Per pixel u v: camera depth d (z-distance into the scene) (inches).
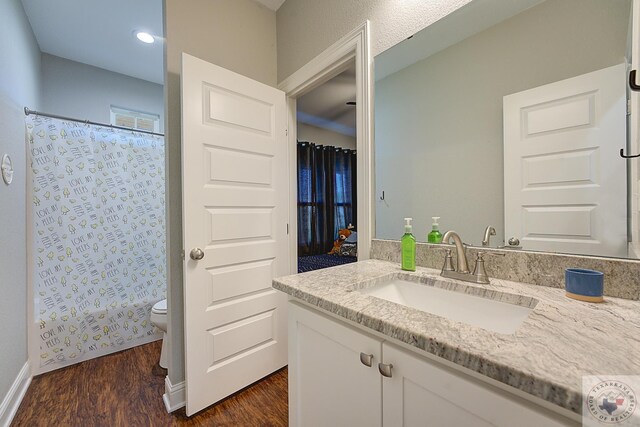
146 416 57.2
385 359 25.8
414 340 22.0
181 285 62.1
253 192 67.4
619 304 27.5
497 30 40.2
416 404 23.5
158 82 126.6
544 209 36.3
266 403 60.9
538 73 36.8
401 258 46.9
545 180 36.3
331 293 32.4
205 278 58.6
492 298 33.0
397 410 25.0
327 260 152.9
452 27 44.6
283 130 74.5
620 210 31.3
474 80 42.6
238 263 64.5
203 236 58.4
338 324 30.7
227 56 70.2
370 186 55.1
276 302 71.8
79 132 84.0
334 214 175.9
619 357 17.7
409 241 43.8
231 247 63.1
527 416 17.3
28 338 71.6
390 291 41.5
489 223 41.4
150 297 94.7
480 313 33.7
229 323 62.7
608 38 31.8
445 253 43.3
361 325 28.5
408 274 41.8
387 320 24.3
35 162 76.0
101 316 84.9
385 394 26.0
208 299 59.1
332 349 31.7
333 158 176.7
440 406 21.9
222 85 61.7
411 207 50.5
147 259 94.6
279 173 73.2
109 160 88.7
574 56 34.0
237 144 64.2
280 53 79.6
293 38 74.6
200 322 57.7
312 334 34.6
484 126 41.8
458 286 36.1
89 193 85.0
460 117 44.3
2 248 57.8
